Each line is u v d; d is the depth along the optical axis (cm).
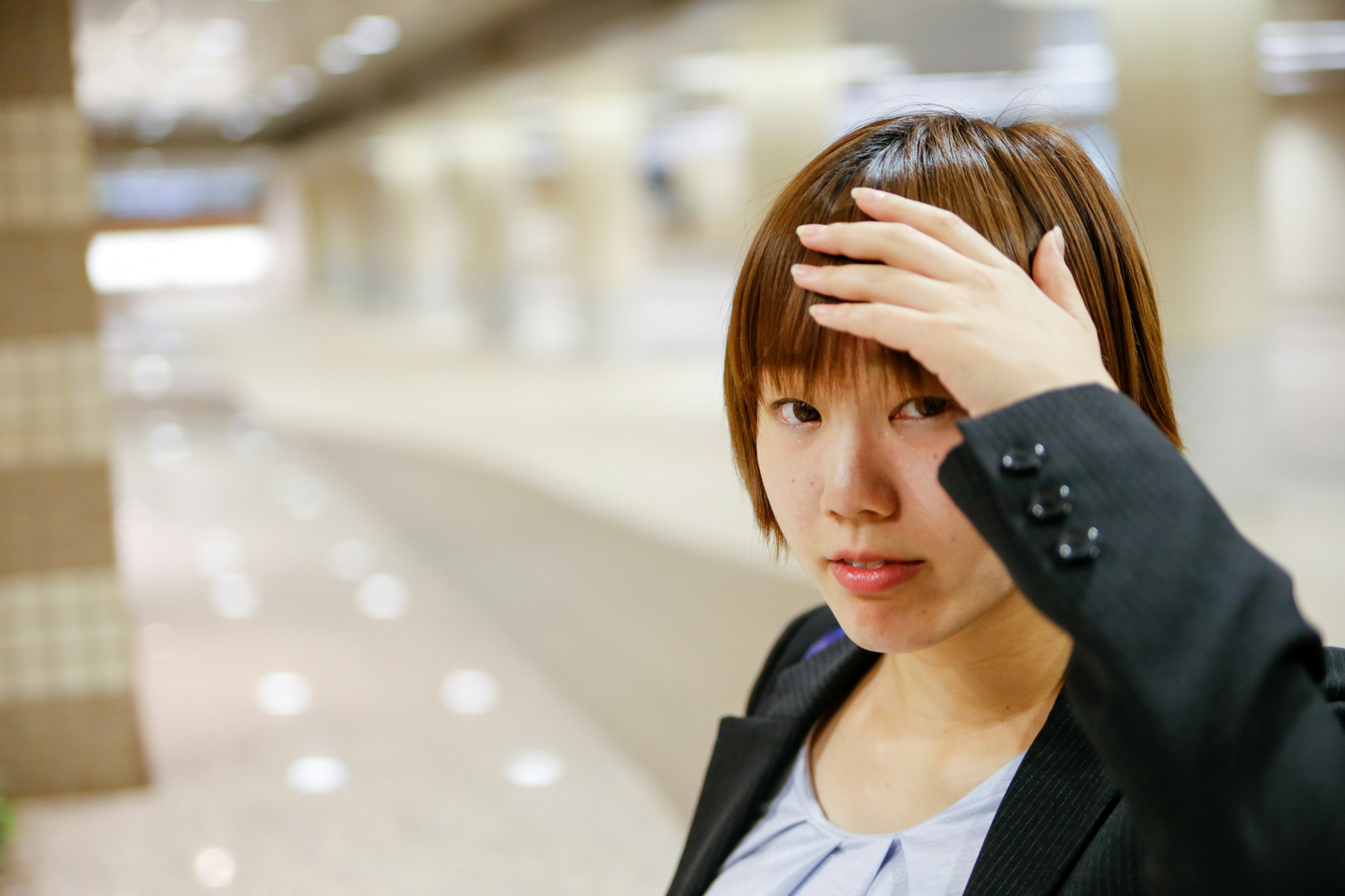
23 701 379
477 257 2103
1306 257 2077
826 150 64
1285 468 789
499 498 840
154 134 2800
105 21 1263
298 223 3650
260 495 877
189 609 591
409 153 2747
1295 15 1142
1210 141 686
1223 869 43
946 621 58
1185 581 46
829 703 80
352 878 323
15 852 344
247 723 438
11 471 374
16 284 374
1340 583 549
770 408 62
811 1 1070
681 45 1278
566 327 2388
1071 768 61
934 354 51
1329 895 44
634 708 439
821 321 53
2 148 369
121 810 371
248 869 330
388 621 562
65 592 380
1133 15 695
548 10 1423
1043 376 50
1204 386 697
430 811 362
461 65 1720
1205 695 44
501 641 525
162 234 3988
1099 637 45
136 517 811
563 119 1694
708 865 80
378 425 1206
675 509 782
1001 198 59
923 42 1378
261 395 1467
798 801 76
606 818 353
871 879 67
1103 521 47
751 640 511
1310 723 46
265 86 2012
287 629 553
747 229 89
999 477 48
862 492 56
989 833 61
